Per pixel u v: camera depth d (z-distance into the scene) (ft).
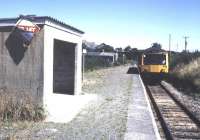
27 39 49.29
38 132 37.55
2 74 50.75
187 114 56.34
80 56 71.20
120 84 98.84
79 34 68.49
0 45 50.75
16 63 50.08
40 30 49.24
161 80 121.08
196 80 96.99
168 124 46.21
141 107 57.67
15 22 49.90
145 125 43.24
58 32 55.36
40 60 49.19
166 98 76.74
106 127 41.16
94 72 147.74
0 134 36.24
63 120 44.50
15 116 42.24
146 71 117.39
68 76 70.74
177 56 163.32
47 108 50.60
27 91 49.57
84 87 88.12
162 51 118.42
